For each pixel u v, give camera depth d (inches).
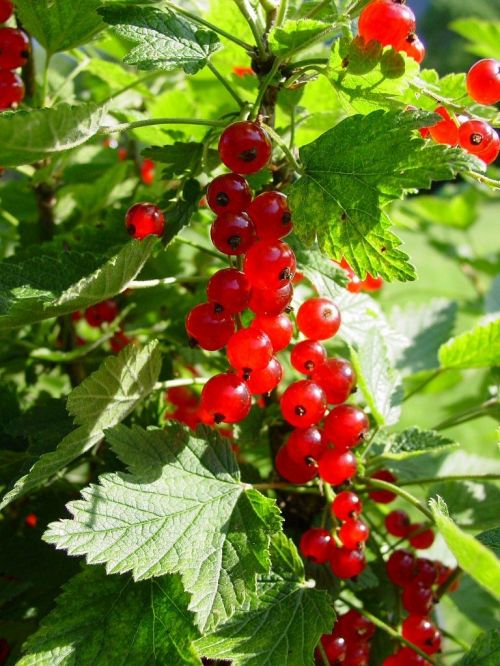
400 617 9.3
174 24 8.0
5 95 9.3
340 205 7.4
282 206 7.5
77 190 11.9
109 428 7.7
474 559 6.7
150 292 11.4
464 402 14.7
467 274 21.9
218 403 7.6
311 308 8.2
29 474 7.4
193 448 8.0
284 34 7.6
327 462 8.2
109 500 7.4
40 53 15.9
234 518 7.6
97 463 9.7
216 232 7.4
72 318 11.2
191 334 7.7
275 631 7.6
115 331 11.4
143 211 8.0
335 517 8.4
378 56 7.4
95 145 12.7
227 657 7.4
